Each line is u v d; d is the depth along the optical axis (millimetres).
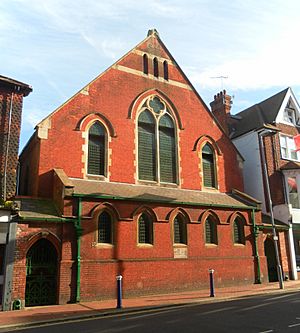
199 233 18703
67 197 14844
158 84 21672
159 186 19781
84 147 17906
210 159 22750
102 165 18344
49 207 15172
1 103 15727
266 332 8281
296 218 22906
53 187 16266
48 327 9867
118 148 18922
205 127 22953
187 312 11547
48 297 13820
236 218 20656
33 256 13906
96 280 14742
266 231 21672
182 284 17234
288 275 21922
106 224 15945
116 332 8766
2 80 15656
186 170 21125
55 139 17188
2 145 15258
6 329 9695
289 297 14555
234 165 23594
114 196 16078
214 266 18688
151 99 21125
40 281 13812
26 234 13570
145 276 16172
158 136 20688
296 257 23500
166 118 21484
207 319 10102
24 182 19609
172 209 18047
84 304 13602
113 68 20141
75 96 18344
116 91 19797
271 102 27781
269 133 22734
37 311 12148
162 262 16906
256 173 24797
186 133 21875
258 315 10539
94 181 17641
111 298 14914
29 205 14820
